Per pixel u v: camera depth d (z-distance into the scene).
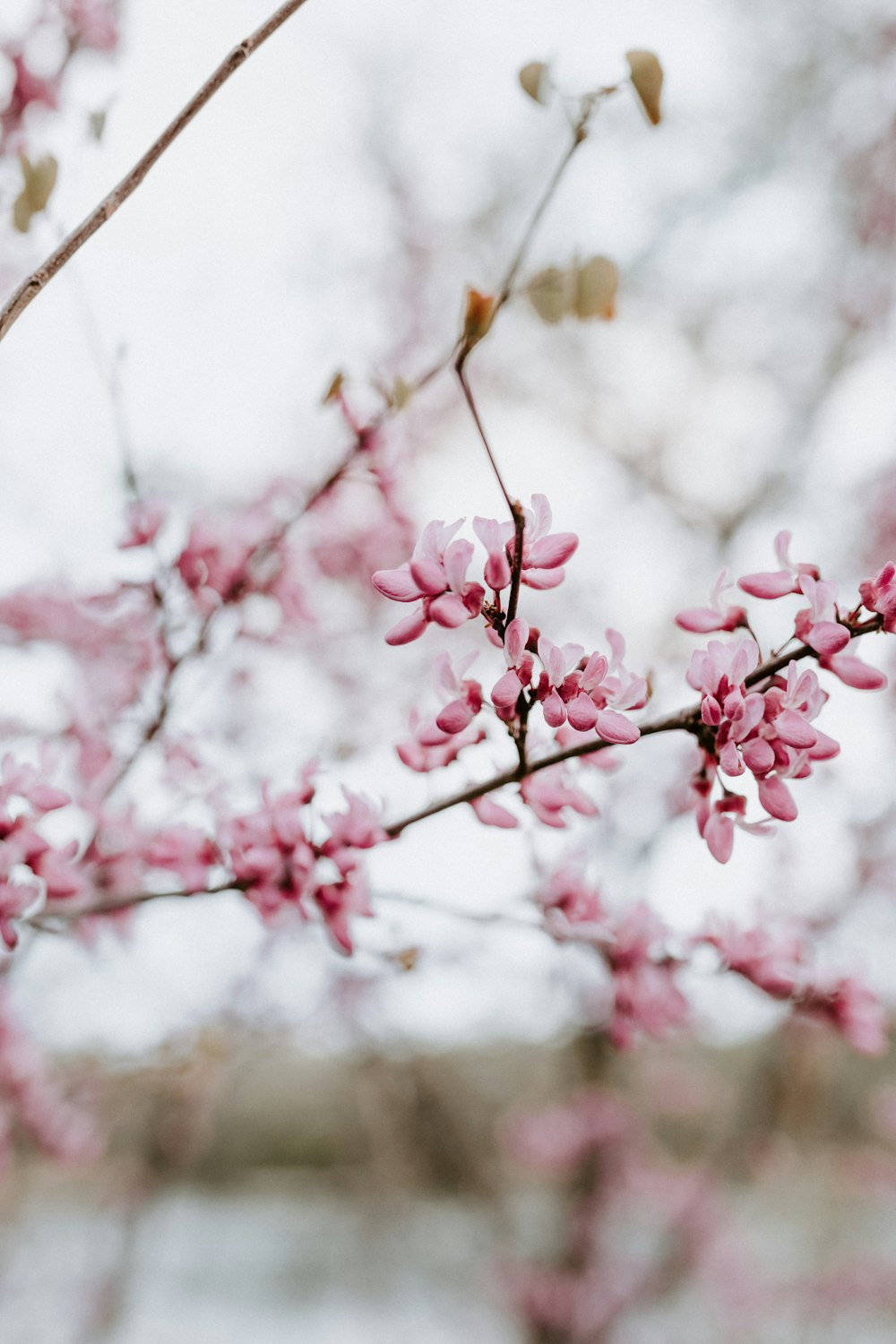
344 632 3.56
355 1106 8.45
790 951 1.86
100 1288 5.17
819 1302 6.69
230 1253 9.73
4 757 1.48
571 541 1.17
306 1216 10.06
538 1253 6.04
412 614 1.20
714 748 1.26
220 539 2.00
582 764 1.48
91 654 2.21
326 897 1.58
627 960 1.85
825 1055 5.89
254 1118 9.32
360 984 4.58
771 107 5.74
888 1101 7.24
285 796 1.60
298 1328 7.75
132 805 1.98
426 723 1.43
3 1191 4.55
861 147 5.62
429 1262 7.07
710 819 1.29
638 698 1.21
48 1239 5.44
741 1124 6.01
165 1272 9.09
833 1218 7.17
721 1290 6.48
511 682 1.17
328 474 2.09
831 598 1.21
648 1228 6.97
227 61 1.13
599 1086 6.08
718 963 1.84
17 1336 5.04
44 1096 3.29
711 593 1.30
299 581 2.12
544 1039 6.16
